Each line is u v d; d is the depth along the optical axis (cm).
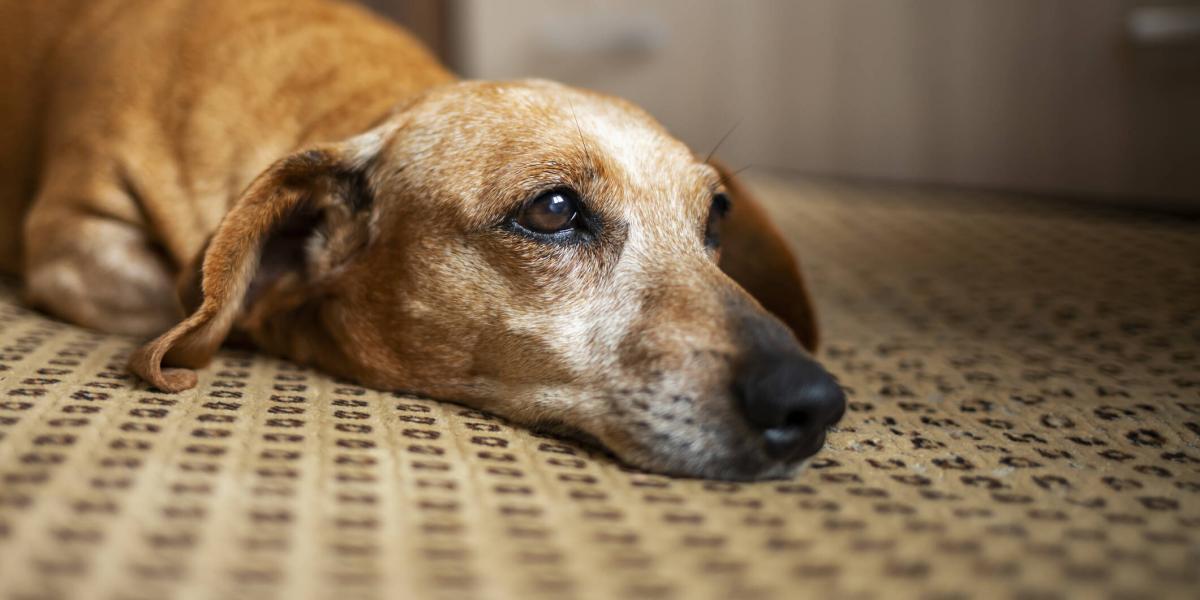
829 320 72
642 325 51
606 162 54
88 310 61
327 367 57
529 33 122
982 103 104
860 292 77
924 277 80
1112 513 46
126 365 53
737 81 116
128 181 62
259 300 56
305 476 45
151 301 61
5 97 69
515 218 53
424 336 54
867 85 110
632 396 50
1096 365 63
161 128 62
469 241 53
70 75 66
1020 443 52
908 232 92
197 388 53
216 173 61
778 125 116
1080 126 99
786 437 48
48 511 42
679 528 44
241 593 39
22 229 68
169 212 61
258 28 65
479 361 54
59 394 50
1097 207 99
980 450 51
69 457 45
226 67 63
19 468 44
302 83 63
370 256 55
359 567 40
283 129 61
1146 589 41
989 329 69
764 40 114
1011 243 87
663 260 53
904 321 71
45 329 60
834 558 42
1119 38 95
